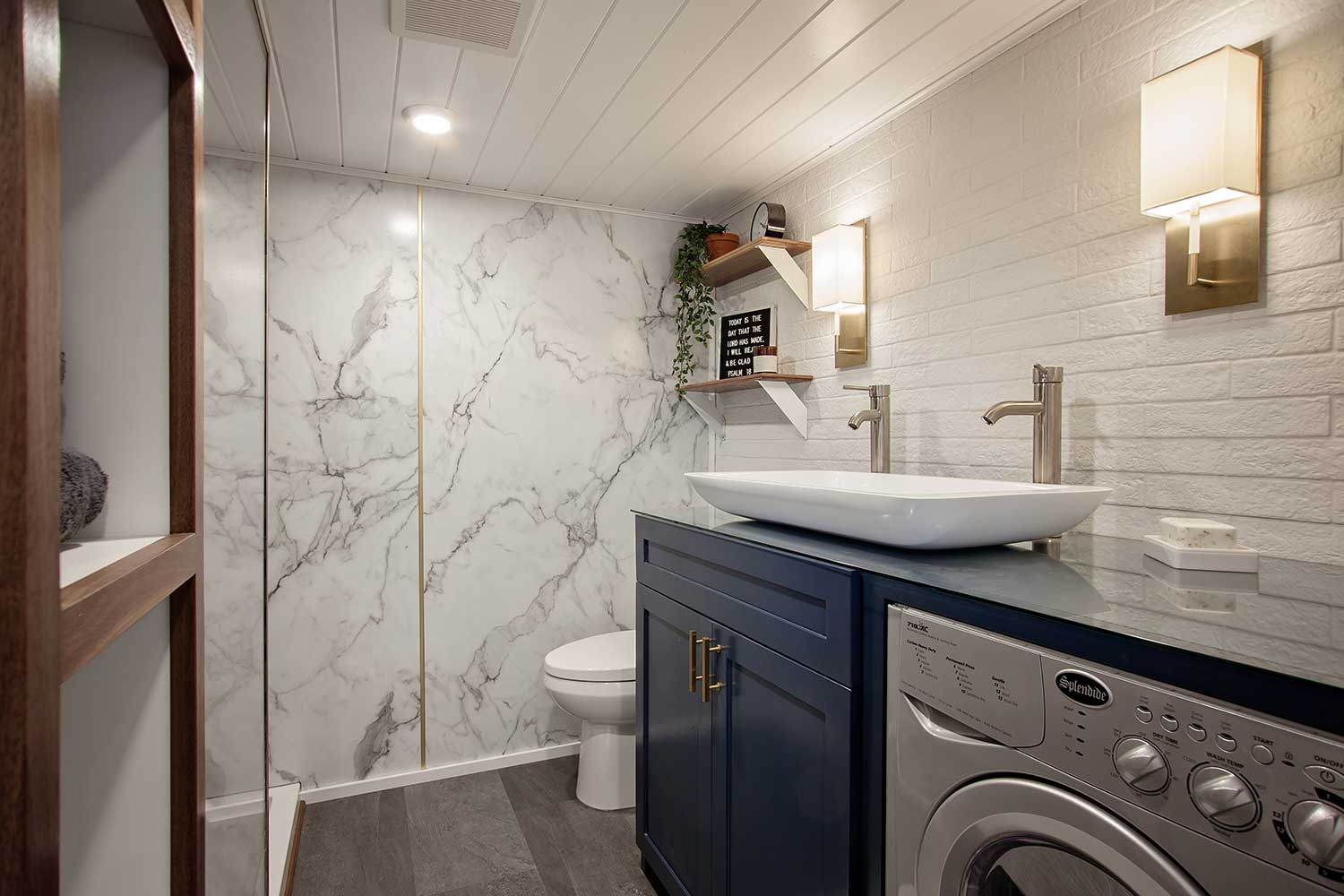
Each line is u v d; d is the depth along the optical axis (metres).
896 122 2.14
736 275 2.96
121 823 0.58
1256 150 1.25
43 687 0.33
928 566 1.18
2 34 0.32
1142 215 1.47
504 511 2.79
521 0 1.56
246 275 1.30
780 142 2.33
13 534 0.32
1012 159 1.76
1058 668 0.86
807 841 1.29
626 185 2.72
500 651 2.78
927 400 2.01
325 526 2.53
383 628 2.60
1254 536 1.29
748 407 2.93
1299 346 1.22
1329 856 0.61
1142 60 1.47
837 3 1.58
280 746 2.46
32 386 0.32
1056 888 0.87
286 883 1.91
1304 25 1.21
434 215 2.69
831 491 1.29
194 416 0.69
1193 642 0.74
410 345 2.65
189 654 0.69
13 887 0.32
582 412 2.93
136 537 0.66
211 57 0.99
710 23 1.67
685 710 1.79
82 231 0.64
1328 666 0.67
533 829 2.29
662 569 1.93
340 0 1.57
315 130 2.24
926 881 1.03
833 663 1.22
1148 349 1.46
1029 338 1.72
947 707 1.00
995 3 1.59
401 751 2.62
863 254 2.24
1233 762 0.69
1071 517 1.26
